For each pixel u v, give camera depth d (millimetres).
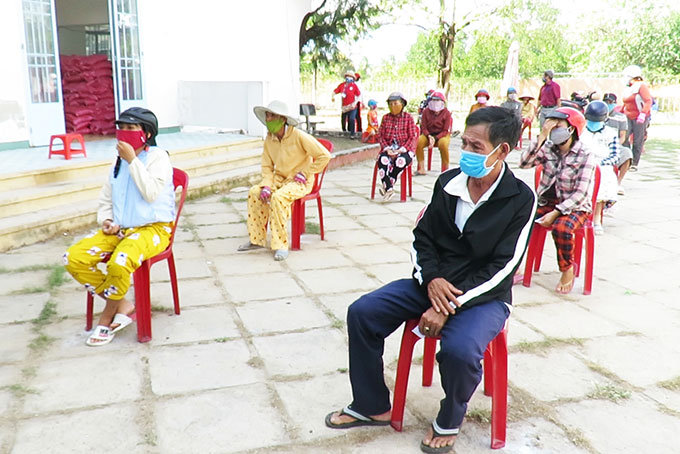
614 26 27453
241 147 9375
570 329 3789
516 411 2828
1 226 5262
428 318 2436
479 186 2541
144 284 3475
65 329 3676
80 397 2889
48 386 2986
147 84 9977
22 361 3244
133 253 3346
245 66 11789
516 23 19391
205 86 10352
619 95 21844
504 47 29297
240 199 7590
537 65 30641
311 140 5191
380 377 2633
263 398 2912
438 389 3033
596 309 4141
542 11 19531
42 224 5555
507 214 2467
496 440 2539
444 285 2438
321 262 5098
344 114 14539
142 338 3498
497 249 2488
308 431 2650
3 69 7703
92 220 6062
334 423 2674
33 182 6188
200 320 3828
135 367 3201
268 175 5352
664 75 26156
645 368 3283
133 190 3486
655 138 16000
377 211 7125
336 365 3262
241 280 4602
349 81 14328
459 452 2514
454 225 2541
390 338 3619
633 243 5816
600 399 2953
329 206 7383
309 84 23828
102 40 12188
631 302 4281
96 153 7684
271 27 12070
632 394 3006
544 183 4523
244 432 2633
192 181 7730
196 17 10695
